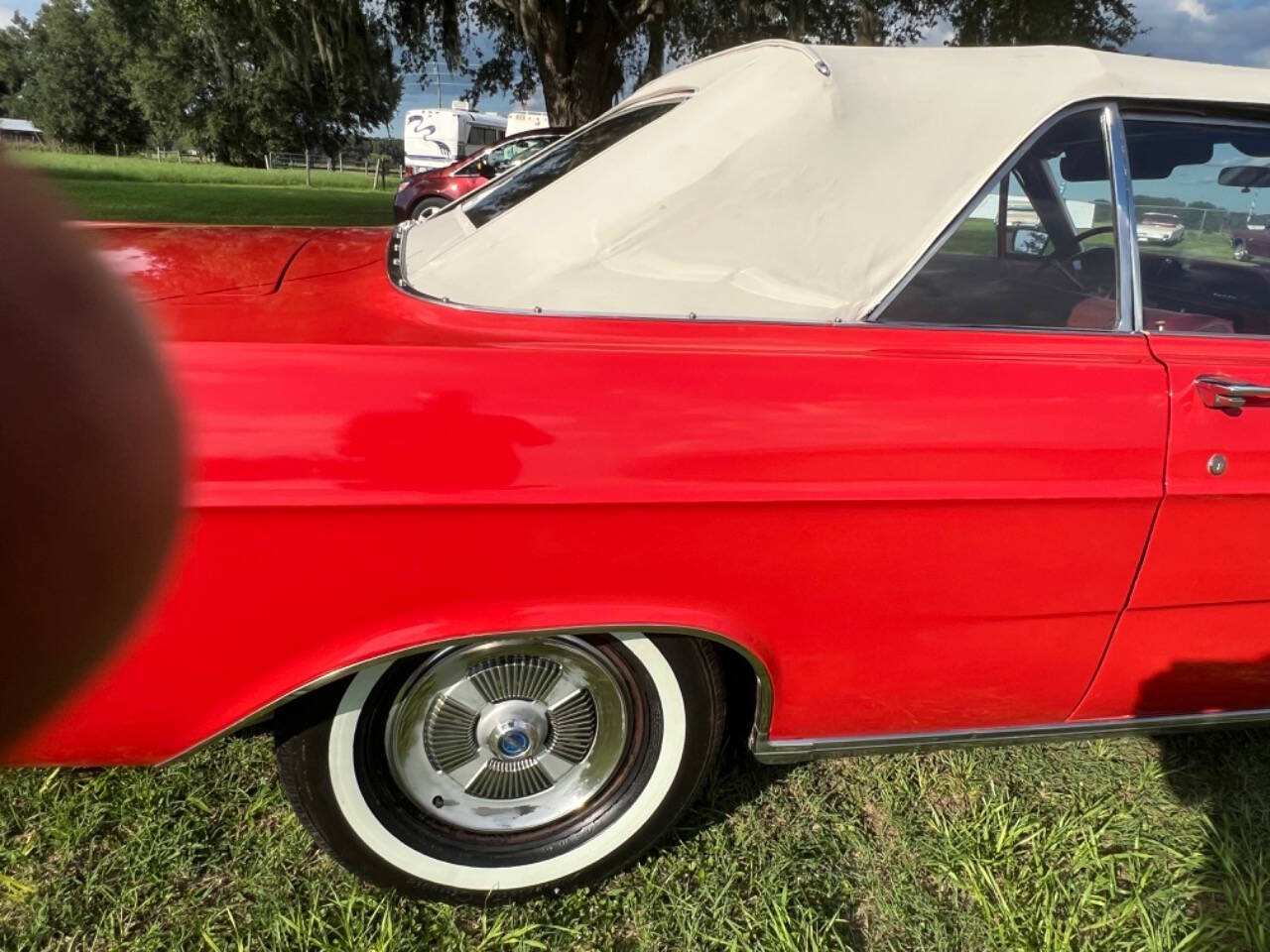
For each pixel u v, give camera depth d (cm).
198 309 149
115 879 177
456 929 171
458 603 142
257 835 189
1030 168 182
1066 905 184
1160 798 215
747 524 148
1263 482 167
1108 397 162
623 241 167
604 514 142
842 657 163
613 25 1564
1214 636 180
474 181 1359
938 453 153
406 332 146
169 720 138
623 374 144
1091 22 1477
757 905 181
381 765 163
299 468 131
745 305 162
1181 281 192
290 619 136
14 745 62
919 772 218
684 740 170
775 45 188
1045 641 171
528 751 171
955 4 1569
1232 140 189
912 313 168
